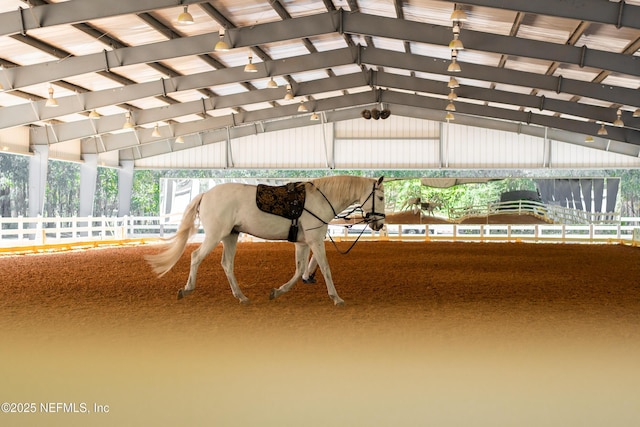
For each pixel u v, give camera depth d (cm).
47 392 484
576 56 1560
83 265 1546
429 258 1828
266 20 1684
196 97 2475
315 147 3253
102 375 531
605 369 561
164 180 3378
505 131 3153
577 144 3077
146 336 690
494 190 3139
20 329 727
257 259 1759
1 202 3784
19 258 1791
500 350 630
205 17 1596
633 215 4075
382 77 2378
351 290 1073
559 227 2989
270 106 2900
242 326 747
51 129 2548
